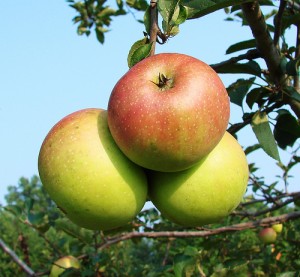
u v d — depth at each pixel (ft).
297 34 1.93
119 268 3.41
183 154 1.25
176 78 1.26
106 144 1.33
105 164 1.31
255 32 1.71
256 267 3.62
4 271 4.51
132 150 1.26
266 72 1.83
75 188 1.30
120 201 1.32
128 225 2.60
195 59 1.30
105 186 1.31
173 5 1.32
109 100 1.28
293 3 1.97
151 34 1.33
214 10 1.52
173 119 1.22
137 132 1.23
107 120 1.36
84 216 1.34
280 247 3.89
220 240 3.32
